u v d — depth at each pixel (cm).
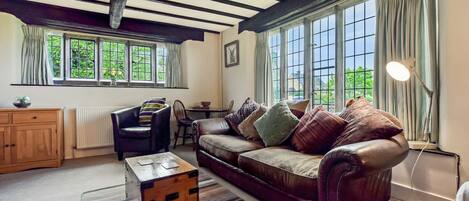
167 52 483
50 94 373
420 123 223
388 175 195
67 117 383
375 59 254
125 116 387
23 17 351
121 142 361
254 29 424
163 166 187
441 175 197
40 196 233
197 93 493
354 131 194
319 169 159
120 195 211
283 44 392
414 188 214
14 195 236
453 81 186
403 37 231
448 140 192
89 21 389
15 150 309
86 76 427
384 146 158
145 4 359
